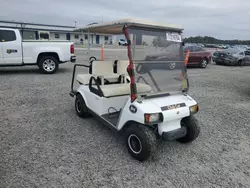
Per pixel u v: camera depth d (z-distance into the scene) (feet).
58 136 10.50
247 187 7.32
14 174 7.45
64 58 27.61
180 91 9.61
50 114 13.44
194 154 9.36
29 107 14.53
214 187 7.27
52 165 8.08
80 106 12.85
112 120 10.27
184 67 9.73
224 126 12.66
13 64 25.05
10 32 24.23
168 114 8.09
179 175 7.85
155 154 8.57
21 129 11.09
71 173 7.66
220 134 11.52
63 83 21.95
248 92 21.65
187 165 8.50
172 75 9.39
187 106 8.84
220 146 10.17
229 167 8.47
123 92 11.27
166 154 9.27
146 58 8.66
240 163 8.79
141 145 8.21
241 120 13.70
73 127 11.66
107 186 7.08
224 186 7.34
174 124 8.86
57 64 27.43
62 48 27.25
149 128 8.49
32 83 21.53
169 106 8.33
